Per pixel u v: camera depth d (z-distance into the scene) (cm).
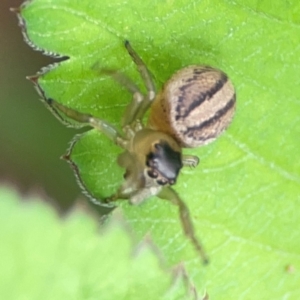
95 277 6
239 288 7
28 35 7
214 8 7
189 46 7
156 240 7
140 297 6
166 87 7
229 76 7
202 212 7
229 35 7
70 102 7
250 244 7
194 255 7
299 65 7
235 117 7
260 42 7
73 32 7
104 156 7
